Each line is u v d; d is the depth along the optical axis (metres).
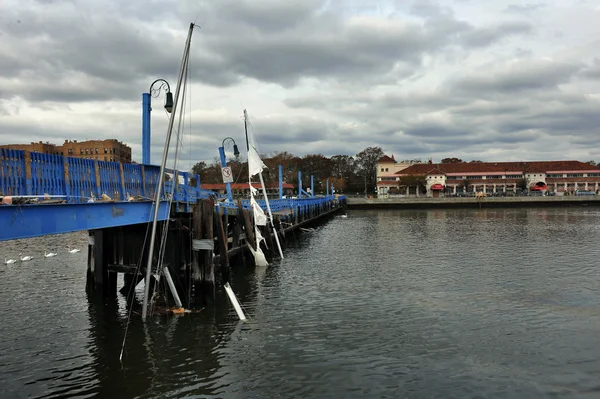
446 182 132.12
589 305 19.31
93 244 21.06
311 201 66.19
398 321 17.27
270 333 16.03
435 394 11.44
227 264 20.80
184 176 22.27
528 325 16.66
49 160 13.12
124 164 17.08
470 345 14.68
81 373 12.86
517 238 43.94
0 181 11.48
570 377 12.31
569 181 130.50
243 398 11.34
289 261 32.19
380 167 149.88
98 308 19.27
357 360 13.54
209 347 14.73
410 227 58.66
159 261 18.53
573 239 42.50
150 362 13.58
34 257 33.94
